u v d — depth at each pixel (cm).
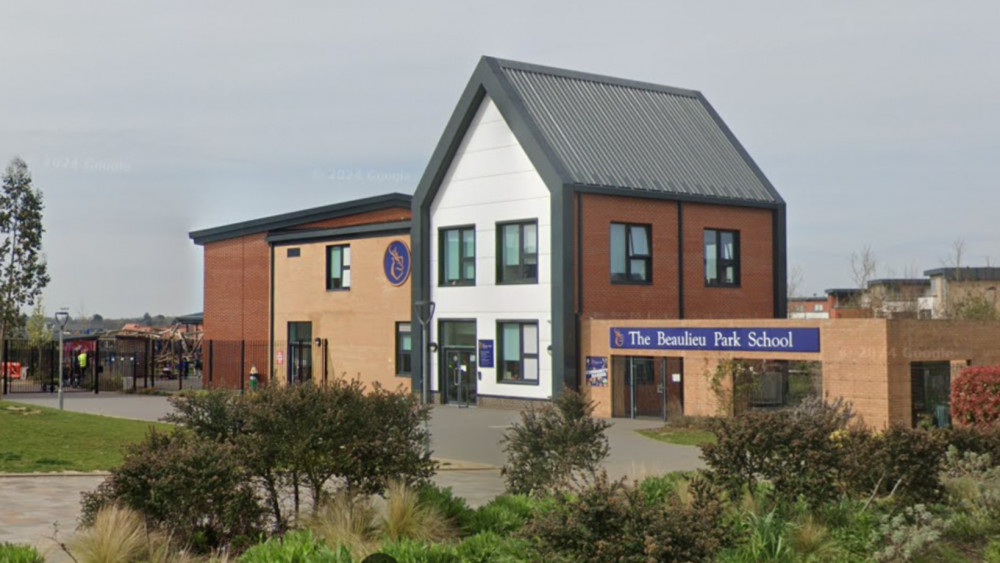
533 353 3850
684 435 2953
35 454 2014
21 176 4103
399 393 1446
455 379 4159
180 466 1203
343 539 1172
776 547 1195
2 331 4238
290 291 5009
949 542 1321
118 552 1120
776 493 1375
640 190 3922
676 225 4062
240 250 5372
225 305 5438
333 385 1412
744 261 4297
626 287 3881
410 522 1252
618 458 2436
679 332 3391
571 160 3850
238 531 1254
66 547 1173
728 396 3183
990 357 3116
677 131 4400
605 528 1010
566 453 1547
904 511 1333
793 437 1373
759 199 4338
